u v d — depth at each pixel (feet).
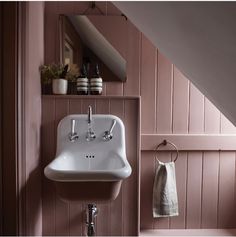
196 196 5.27
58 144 4.53
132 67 5.16
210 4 1.90
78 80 4.80
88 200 3.55
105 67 5.12
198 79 3.21
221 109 3.39
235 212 5.26
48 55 5.09
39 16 4.66
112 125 4.54
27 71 3.81
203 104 5.23
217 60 2.44
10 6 3.43
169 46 3.09
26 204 3.76
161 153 5.22
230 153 5.23
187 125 5.22
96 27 5.13
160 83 5.19
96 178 3.31
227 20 1.88
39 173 4.65
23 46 3.61
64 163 4.30
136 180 4.75
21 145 3.62
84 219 4.88
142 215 5.23
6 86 3.46
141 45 5.16
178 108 5.21
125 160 4.15
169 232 5.14
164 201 4.91
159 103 5.20
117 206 4.80
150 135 5.14
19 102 3.53
